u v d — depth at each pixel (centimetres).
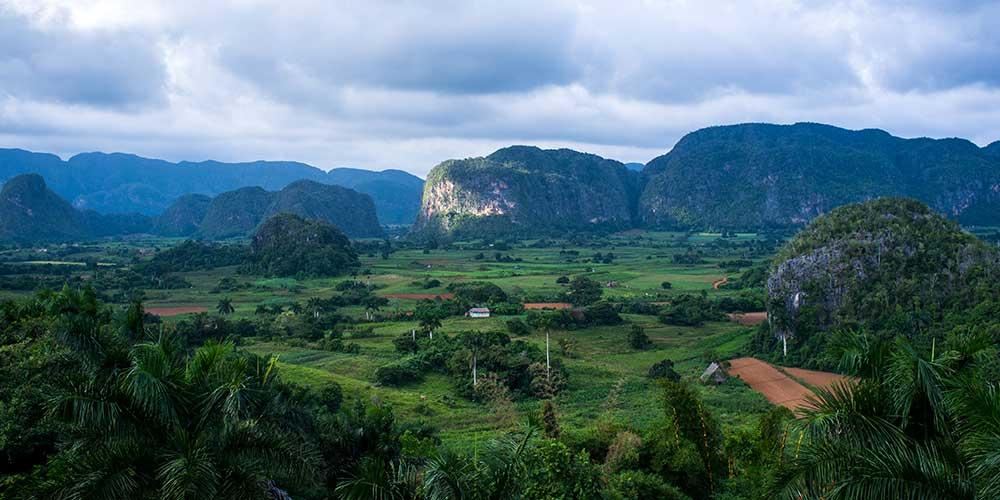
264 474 1371
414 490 1337
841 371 1339
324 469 1909
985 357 1245
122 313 2444
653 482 2177
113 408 1270
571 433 2948
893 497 998
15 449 1639
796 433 1909
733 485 2050
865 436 1157
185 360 1694
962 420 1095
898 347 1248
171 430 1334
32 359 1783
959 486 988
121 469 1216
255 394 1457
